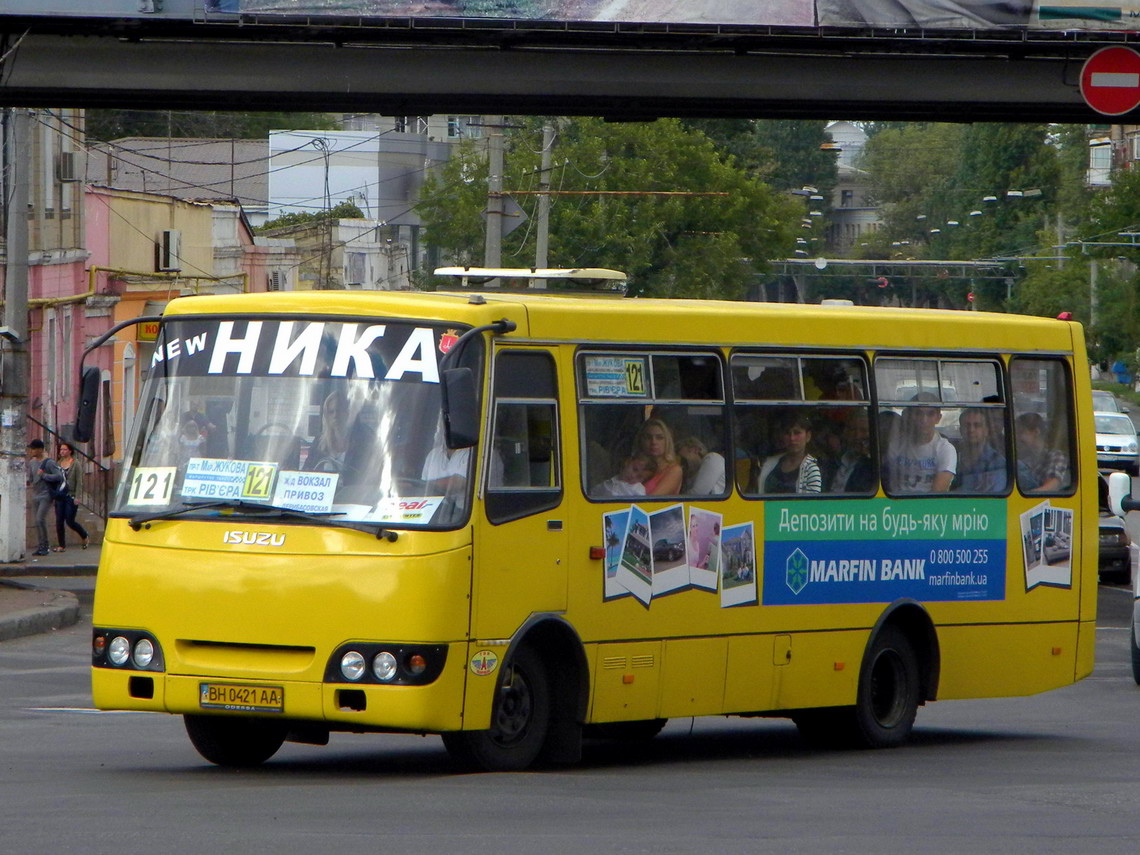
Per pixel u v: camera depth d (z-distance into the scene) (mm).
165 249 127688
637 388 32156
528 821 24766
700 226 177875
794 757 35406
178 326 30828
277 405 29703
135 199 122938
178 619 29172
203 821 24391
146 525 29734
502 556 29344
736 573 33531
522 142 176375
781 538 34375
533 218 169750
